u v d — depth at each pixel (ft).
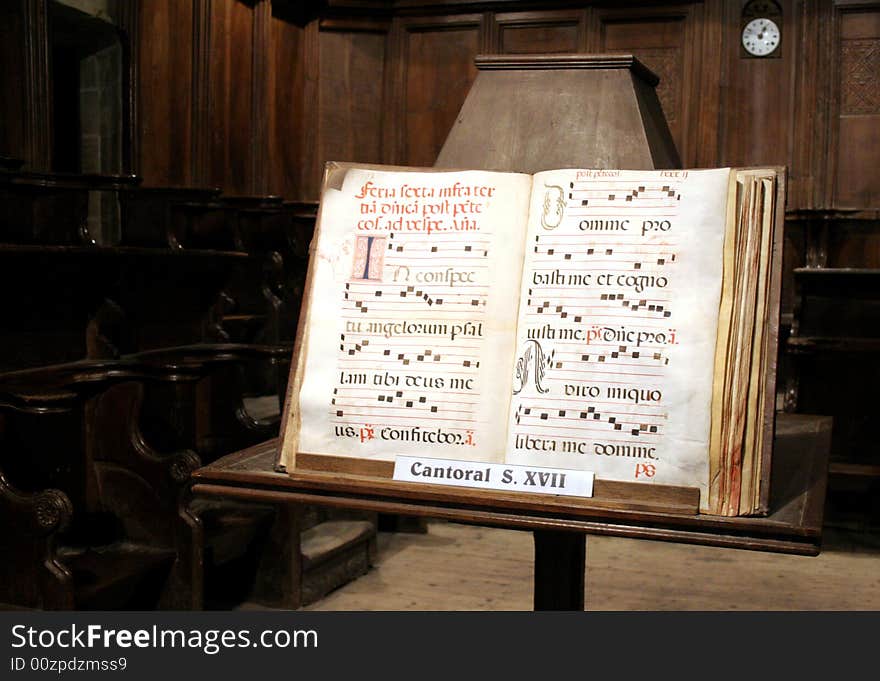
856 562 13.65
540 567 4.57
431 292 3.94
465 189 4.03
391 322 3.95
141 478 10.01
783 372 17.63
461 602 11.71
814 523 3.28
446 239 3.99
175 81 15.79
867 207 19.11
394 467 3.79
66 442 9.79
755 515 3.38
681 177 3.77
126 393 10.03
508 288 3.86
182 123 16.03
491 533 15.11
